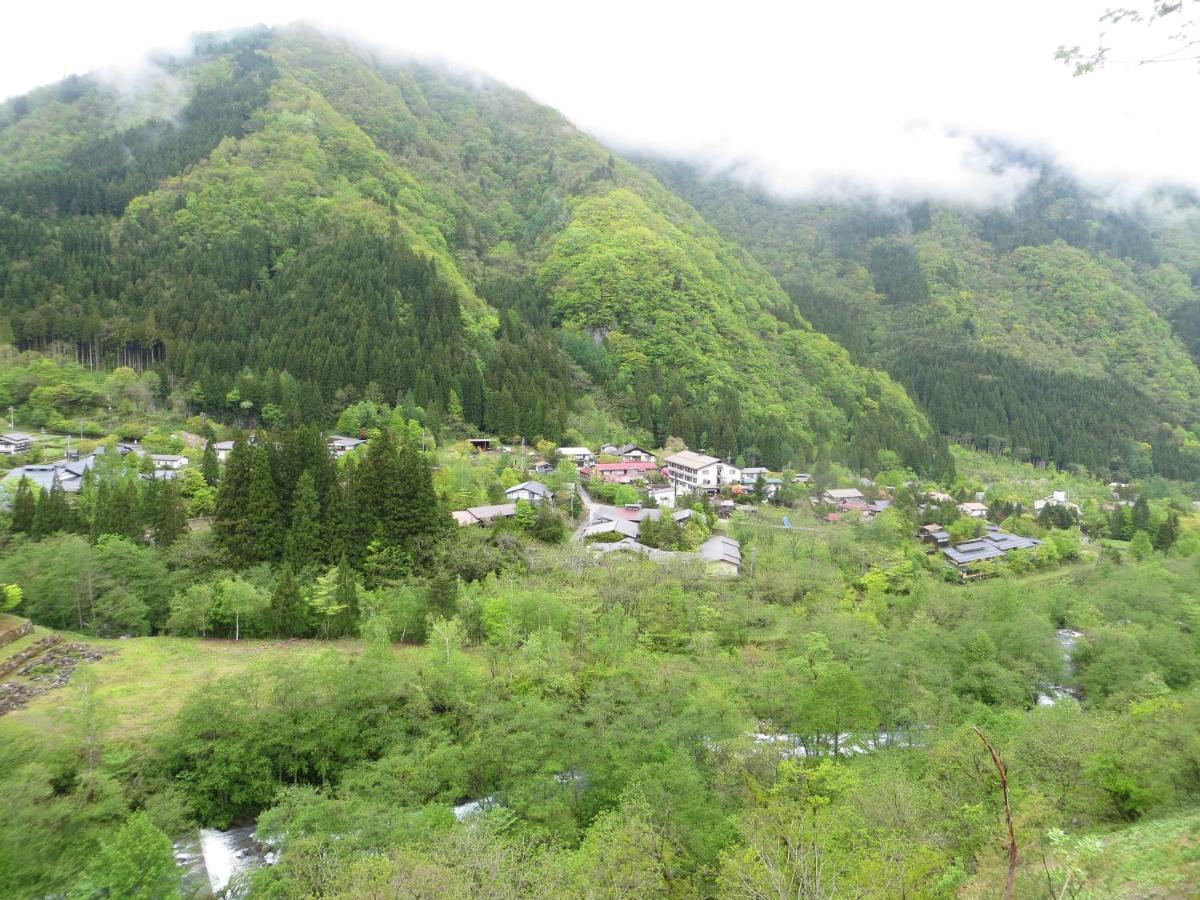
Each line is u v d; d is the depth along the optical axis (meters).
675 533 84.62
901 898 20.27
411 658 47.50
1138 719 37.75
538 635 48.00
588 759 37.06
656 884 27.50
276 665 42.06
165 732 37.28
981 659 56.94
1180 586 79.31
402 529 65.44
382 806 33.38
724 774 36.31
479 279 172.12
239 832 36.03
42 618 49.59
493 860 25.70
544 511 81.88
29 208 149.38
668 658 53.31
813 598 71.69
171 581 55.31
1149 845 22.58
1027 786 31.50
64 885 26.81
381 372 121.38
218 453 97.25
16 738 33.03
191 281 132.88
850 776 33.88
